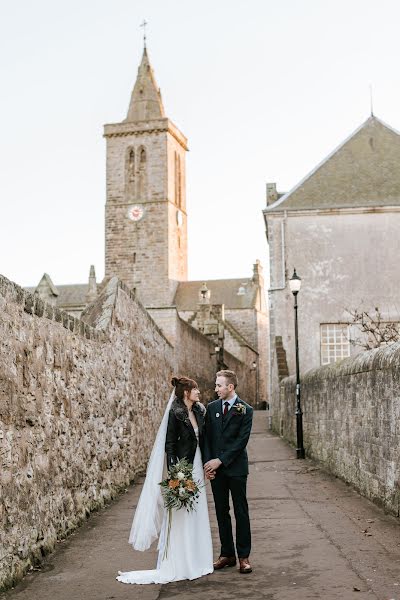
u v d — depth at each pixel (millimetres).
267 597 5762
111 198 76750
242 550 6637
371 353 10703
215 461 6711
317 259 26984
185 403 6918
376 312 26406
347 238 26969
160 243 75188
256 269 78938
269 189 31078
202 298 45312
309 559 6988
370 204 26797
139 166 76625
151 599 5812
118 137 77188
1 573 6008
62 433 8406
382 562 6781
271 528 8602
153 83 81500
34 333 7465
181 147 82000
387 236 26844
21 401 6879
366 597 5641
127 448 13062
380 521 8828
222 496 6910
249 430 6832
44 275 22797
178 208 79625
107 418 11258
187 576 6398
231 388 6941
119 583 6324
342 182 27703
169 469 6605
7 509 6289
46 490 7582
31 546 6906
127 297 13680
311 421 16656
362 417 10938
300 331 26703
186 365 26391
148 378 16203
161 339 18859
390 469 9250
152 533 6586
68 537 8203
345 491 11562
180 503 6379
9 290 6695
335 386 13375
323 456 14945
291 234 27188
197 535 6586
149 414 16219
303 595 5770
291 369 26531
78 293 82438
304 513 9594
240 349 59719
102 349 11094
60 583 6336
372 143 28828
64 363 8672
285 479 13336
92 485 9922
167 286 74500
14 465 6570
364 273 26781
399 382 8797
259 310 75375
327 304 26734
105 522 9141
